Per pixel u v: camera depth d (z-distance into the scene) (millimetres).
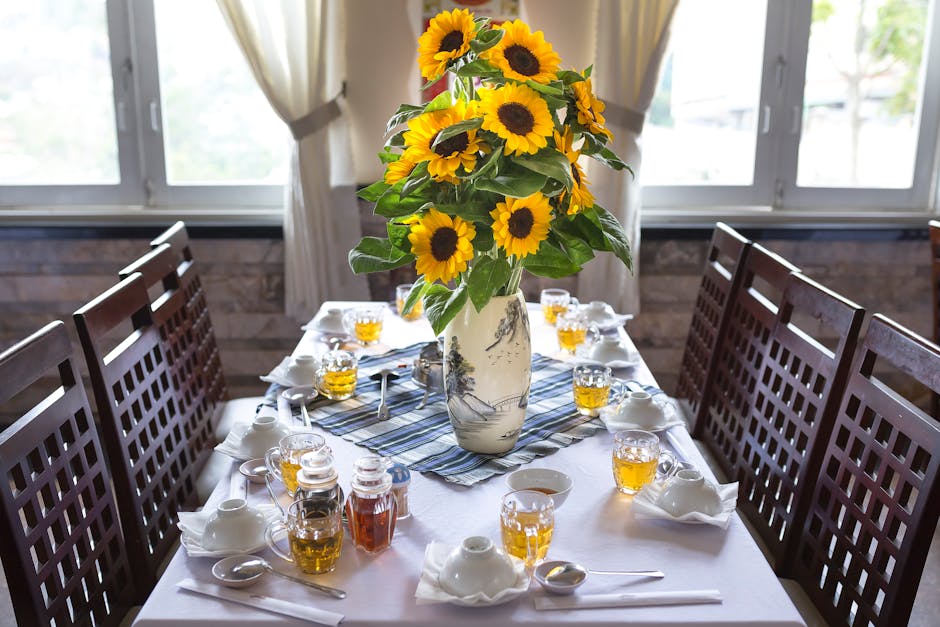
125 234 3168
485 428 1521
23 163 3342
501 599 1110
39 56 3244
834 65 3338
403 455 1549
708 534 1298
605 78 3078
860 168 3447
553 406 1776
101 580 1485
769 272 2043
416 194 1431
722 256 3324
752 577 1190
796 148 3396
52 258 3223
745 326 2146
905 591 1316
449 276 1359
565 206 1416
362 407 1773
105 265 3227
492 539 1276
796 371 1844
